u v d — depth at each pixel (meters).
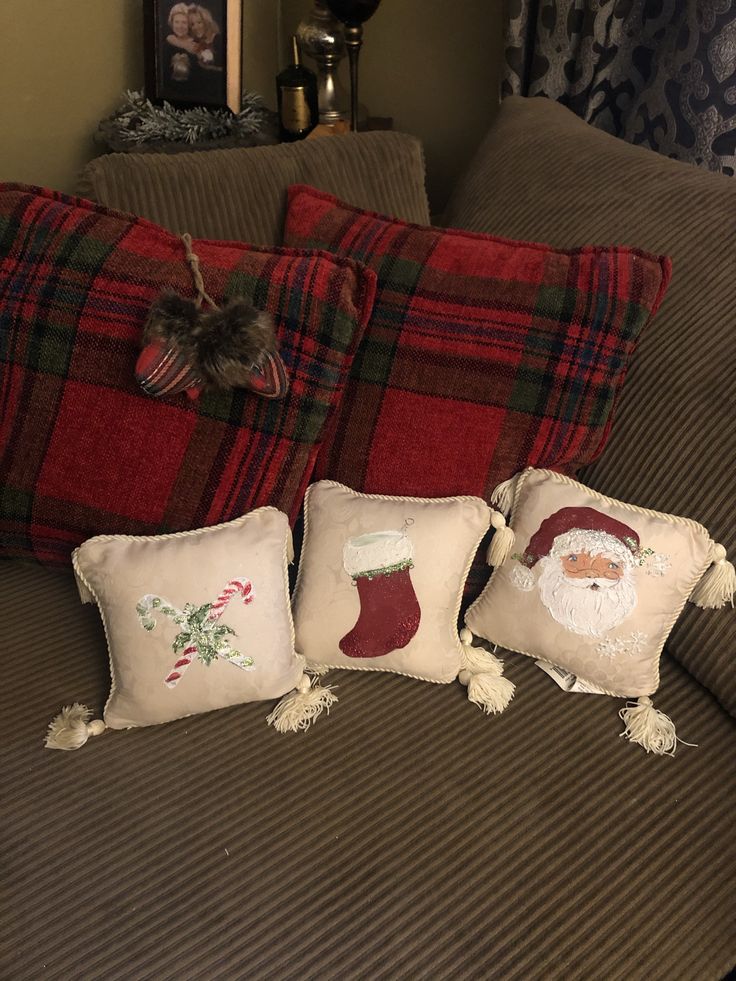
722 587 0.93
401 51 1.95
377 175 1.28
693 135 1.34
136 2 1.78
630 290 1.01
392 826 0.85
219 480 1.00
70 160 1.82
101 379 0.98
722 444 0.96
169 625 0.93
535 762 0.92
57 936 0.76
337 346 0.99
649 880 0.81
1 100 1.65
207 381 0.94
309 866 0.82
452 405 1.02
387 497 1.03
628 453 1.03
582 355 1.01
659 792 0.89
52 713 0.96
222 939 0.76
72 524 1.01
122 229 1.02
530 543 0.99
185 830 0.85
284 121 1.71
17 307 0.99
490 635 1.03
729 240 1.04
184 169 1.18
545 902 0.79
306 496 1.05
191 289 0.98
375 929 0.77
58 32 1.67
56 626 1.07
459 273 1.04
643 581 0.94
